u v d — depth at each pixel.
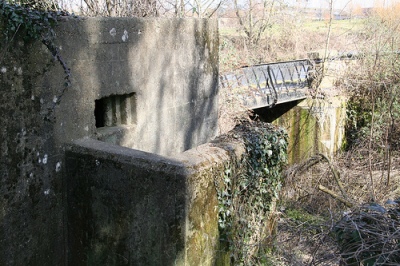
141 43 4.85
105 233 3.98
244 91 11.91
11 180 3.53
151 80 5.09
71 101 4.05
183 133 5.84
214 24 6.37
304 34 19.03
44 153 3.83
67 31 3.90
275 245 5.90
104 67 4.38
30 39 3.55
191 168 3.65
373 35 14.91
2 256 3.51
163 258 3.69
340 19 18.75
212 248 4.11
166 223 3.62
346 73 14.08
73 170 4.05
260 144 5.33
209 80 6.39
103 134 4.46
